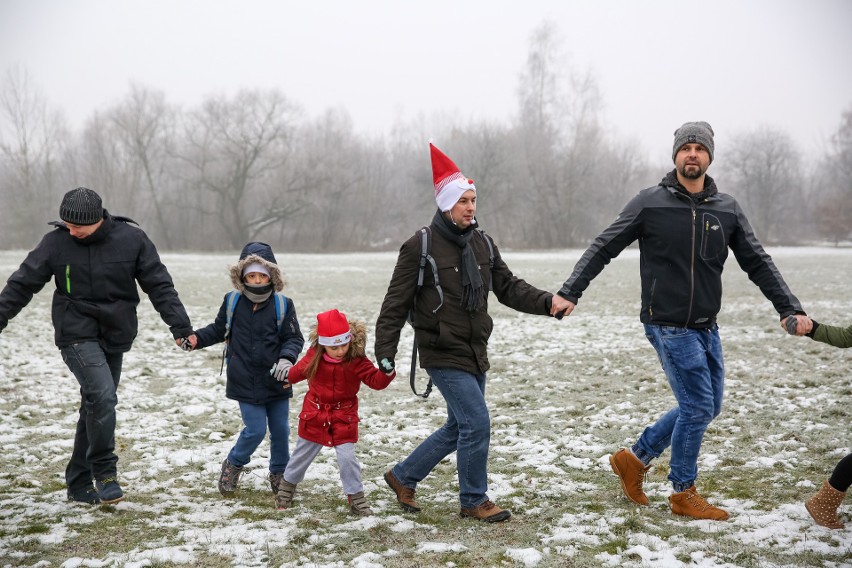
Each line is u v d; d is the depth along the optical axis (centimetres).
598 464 798
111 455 688
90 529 619
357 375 653
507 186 10150
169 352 1591
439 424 993
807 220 12788
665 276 632
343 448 660
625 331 1867
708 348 640
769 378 1217
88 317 675
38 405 1099
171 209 10388
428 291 630
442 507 676
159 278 698
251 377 690
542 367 1409
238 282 688
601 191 10700
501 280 668
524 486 730
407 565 534
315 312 2298
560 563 534
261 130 9731
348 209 10119
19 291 662
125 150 10294
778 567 515
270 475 716
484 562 539
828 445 828
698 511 627
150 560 546
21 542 584
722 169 12500
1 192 10544
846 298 2519
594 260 652
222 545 577
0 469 802
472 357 630
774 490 691
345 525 620
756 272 649
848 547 549
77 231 662
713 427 921
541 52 10994
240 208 10075
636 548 549
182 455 851
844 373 1228
